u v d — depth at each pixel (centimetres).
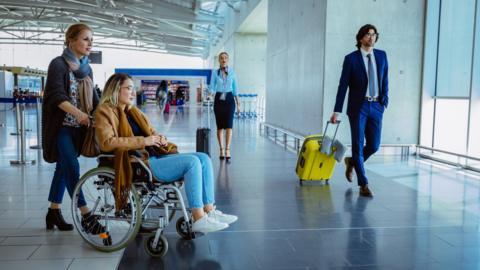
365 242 349
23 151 699
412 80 833
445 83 801
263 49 2245
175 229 375
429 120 837
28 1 2169
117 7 2161
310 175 557
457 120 766
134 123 346
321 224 395
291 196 502
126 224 382
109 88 324
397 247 338
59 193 365
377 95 502
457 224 397
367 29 493
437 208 452
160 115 2119
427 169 686
